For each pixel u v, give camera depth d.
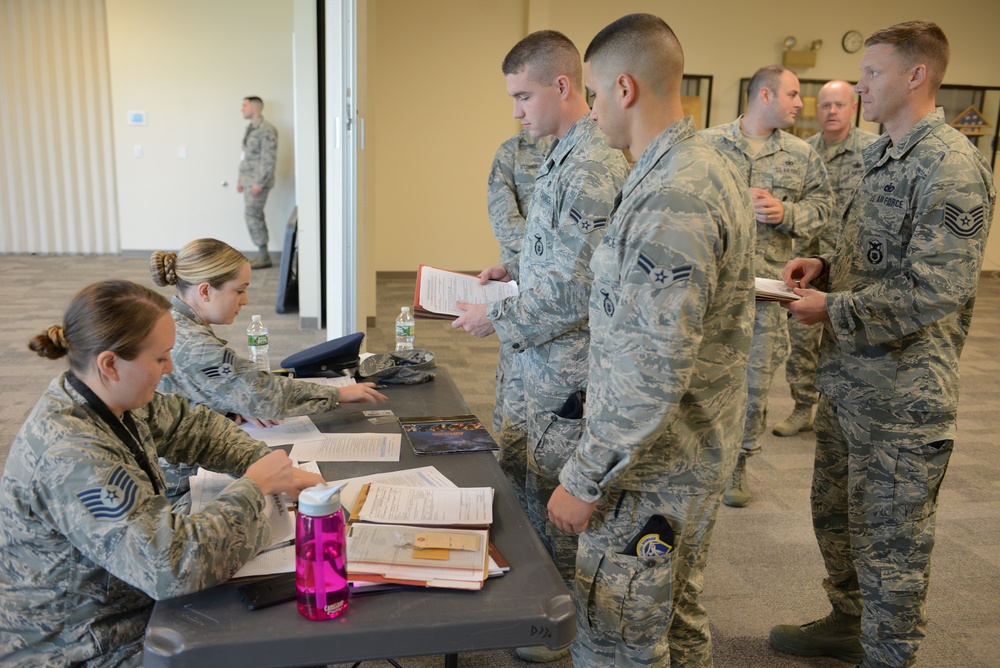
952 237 1.77
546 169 2.00
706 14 7.85
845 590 2.25
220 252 1.89
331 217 3.90
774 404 4.66
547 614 1.21
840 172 3.84
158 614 1.18
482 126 7.92
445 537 1.36
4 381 4.46
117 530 1.20
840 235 2.10
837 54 8.12
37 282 7.24
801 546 2.97
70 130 8.48
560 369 1.97
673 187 1.29
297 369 2.29
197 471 1.68
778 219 3.19
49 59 8.30
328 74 3.77
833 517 2.19
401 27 7.55
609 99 1.43
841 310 1.88
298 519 1.15
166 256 1.89
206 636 1.12
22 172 8.51
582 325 1.94
